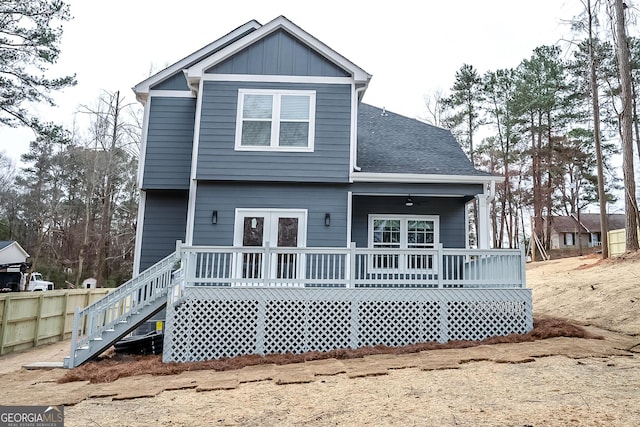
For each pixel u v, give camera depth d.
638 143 25.14
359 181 10.74
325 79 11.02
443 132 14.73
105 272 32.91
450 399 4.93
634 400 4.48
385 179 10.68
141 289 8.52
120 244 33.28
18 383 6.88
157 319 10.88
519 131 33.56
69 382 6.86
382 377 6.16
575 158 32.22
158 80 11.73
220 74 10.95
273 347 8.23
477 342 8.16
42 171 36.88
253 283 8.52
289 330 8.33
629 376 5.48
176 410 5.07
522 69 33.19
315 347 8.30
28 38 12.97
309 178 10.62
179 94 11.77
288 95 10.94
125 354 9.42
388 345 8.40
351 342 8.34
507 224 38.72
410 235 11.94
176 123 11.63
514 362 6.52
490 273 9.03
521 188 35.47
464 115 35.31
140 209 11.40
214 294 8.27
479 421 4.11
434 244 11.89
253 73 10.99
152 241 11.30
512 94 33.25
